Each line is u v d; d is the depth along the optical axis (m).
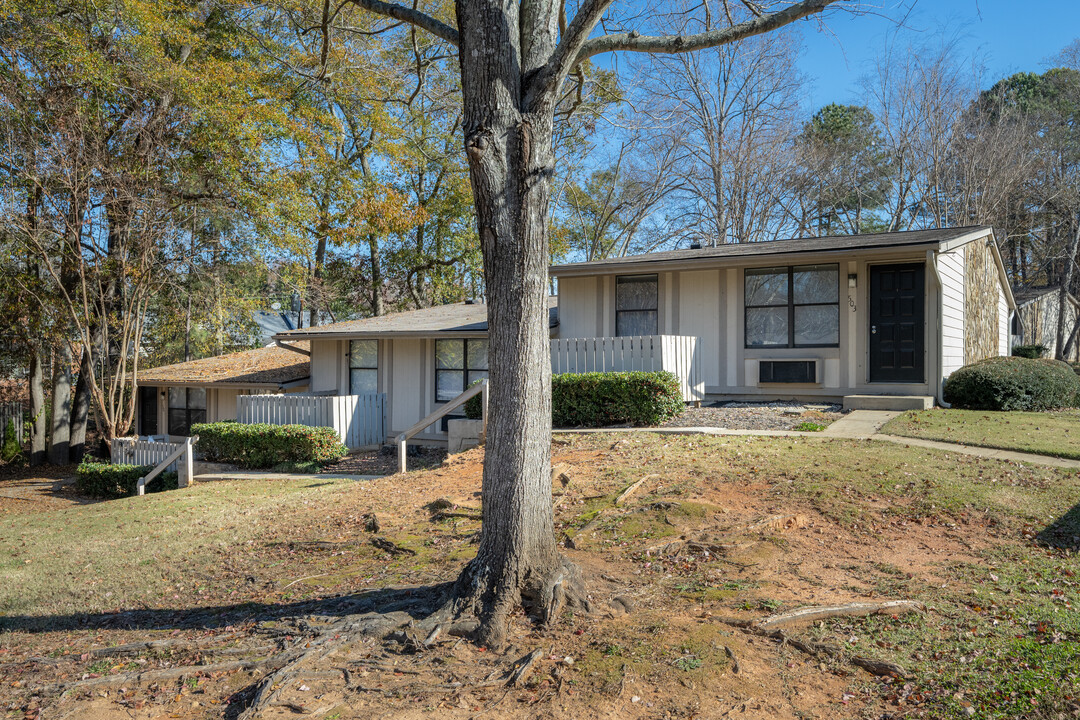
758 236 33.72
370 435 17.91
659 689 4.09
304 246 22.55
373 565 7.07
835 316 14.29
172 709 4.29
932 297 13.20
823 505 7.35
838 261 14.07
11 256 20.25
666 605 5.24
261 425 15.89
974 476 8.21
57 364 23.92
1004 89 40.22
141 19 18.75
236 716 4.10
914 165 33.22
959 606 5.06
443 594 5.40
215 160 20.53
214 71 20.00
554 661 4.45
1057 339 33.09
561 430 12.60
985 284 18.12
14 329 21.81
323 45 8.21
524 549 5.04
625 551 6.47
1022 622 4.73
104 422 20.48
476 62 4.89
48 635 6.25
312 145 22.08
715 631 4.71
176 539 9.30
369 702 4.11
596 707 3.95
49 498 17.47
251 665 4.68
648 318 16.14
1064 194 33.44
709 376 15.49
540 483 5.14
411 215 25.48
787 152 33.12
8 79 18.44
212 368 23.09
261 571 7.50
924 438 10.25
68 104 18.81
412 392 18.48
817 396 14.42
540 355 5.12
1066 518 6.89
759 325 15.02
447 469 11.12
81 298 21.33
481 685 4.21
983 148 31.41
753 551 6.25
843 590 5.43
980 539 6.55
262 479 13.82
